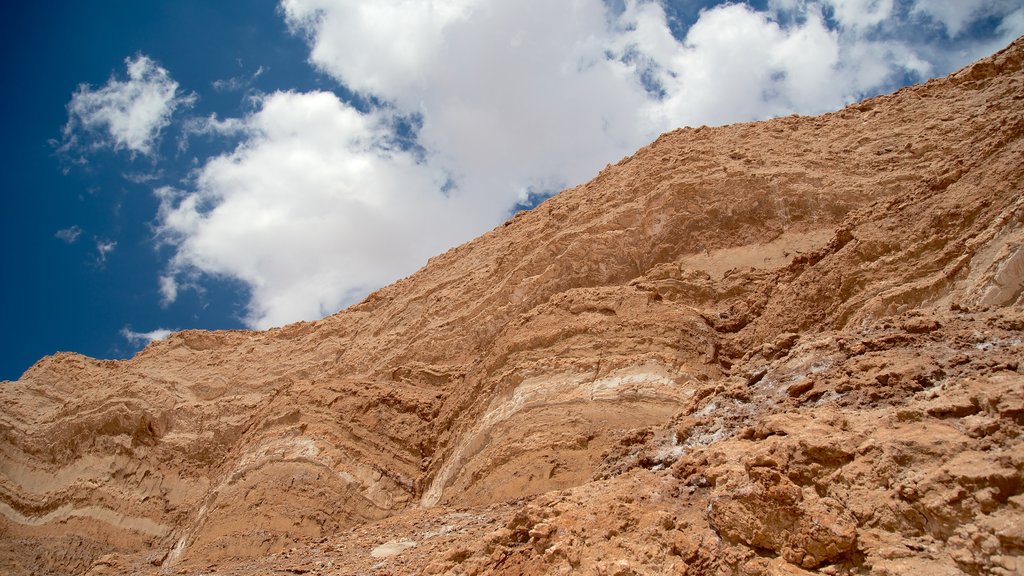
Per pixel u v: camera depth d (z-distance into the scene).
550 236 43.38
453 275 55.12
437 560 16.11
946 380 13.06
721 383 18.09
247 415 52.88
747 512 12.16
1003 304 19.28
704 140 45.06
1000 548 9.75
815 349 16.64
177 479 50.62
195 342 65.62
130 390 55.50
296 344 61.31
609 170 47.53
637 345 30.19
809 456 12.38
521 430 28.61
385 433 38.12
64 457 53.25
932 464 11.15
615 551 13.25
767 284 31.86
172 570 30.56
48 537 48.12
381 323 56.25
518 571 14.15
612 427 26.75
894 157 38.16
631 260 38.09
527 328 34.06
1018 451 10.32
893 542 10.73
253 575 24.08
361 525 31.48
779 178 38.06
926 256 23.66
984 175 23.66
